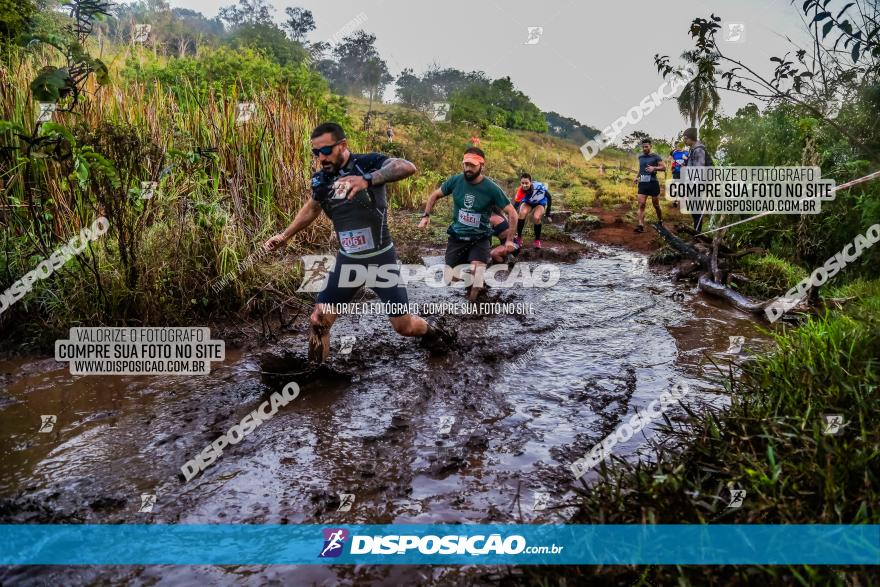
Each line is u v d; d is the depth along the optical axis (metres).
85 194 5.62
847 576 1.94
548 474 3.04
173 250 5.43
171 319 5.19
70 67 4.66
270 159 8.10
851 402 2.93
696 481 2.56
